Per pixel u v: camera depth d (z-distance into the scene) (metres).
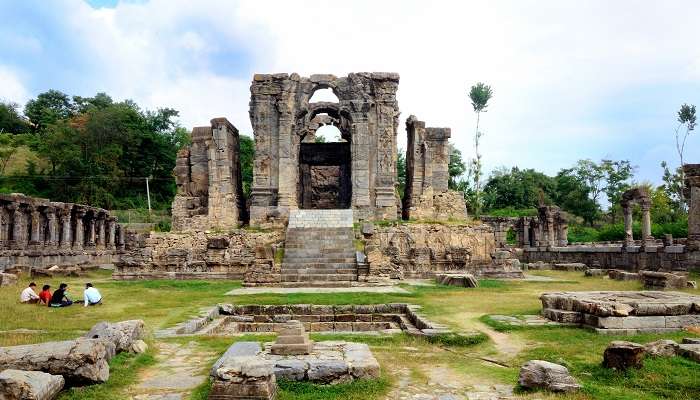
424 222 36.34
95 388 8.56
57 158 73.88
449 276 26.56
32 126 96.81
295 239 31.89
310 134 51.84
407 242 34.28
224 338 13.30
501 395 8.73
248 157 82.94
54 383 8.01
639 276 28.25
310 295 21.77
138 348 11.02
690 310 14.00
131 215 71.50
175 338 13.09
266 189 39.25
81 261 41.53
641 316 13.66
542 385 8.84
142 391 8.74
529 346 12.32
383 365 10.70
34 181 73.06
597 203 83.81
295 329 10.62
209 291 23.80
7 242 34.34
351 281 27.11
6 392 7.20
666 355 10.47
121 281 28.66
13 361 8.37
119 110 82.56
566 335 13.23
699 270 28.98
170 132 93.00
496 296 21.34
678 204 66.75
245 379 7.99
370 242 31.38
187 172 40.12
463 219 40.06
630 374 9.47
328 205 51.56
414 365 10.77
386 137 39.62
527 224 57.62
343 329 17.30
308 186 48.09
